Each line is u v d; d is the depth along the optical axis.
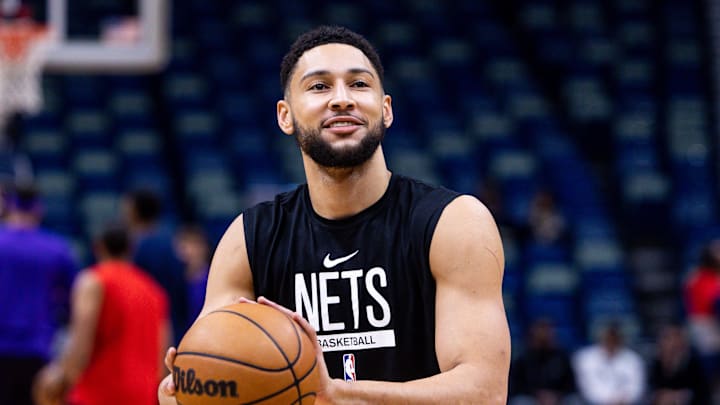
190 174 16.23
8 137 13.01
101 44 11.11
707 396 11.81
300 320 3.16
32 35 10.88
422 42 19.83
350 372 3.57
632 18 20.47
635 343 14.19
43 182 15.69
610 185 17.94
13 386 7.60
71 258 7.94
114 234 7.25
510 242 14.80
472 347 3.26
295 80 3.59
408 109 18.22
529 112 18.50
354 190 3.60
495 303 3.38
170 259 7.78
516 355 13.56
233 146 17.06
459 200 3.53
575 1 20.78
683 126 18.41
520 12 20.58
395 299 3.54
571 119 18.62
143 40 11.20
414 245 3.52
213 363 3.04
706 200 16.97
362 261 3.59
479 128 17.97
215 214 15.32
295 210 3.77
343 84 3.51
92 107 17.50
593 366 12.18
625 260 16.45
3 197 7.75
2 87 10.70
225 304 3.70
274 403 3.03
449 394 3.11
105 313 7.11
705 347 12.95
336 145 3.47
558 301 14.38
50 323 7.86
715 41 19.88
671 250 16.69
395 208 3.62
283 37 19.58
